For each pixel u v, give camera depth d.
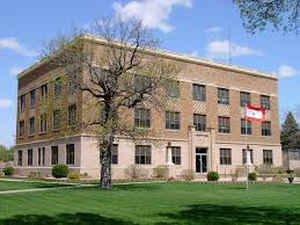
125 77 30.02
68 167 44.50
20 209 17.38
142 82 30.00
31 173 51.91
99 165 44.06
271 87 62.69
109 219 14.71
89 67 29.78
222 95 56.53
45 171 51.00
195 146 52.34
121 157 45.69
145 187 30.27
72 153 45.03
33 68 56.69
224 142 55.69
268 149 60.91
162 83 30.17
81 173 42.69
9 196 22.92
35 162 54.66
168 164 48.34
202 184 34.78
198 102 53.69
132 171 46.22
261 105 61.03
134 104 30.20
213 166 53.72
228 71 57.53
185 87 52.44
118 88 29.70
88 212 16.52
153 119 48.62
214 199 22.09
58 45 30.11
